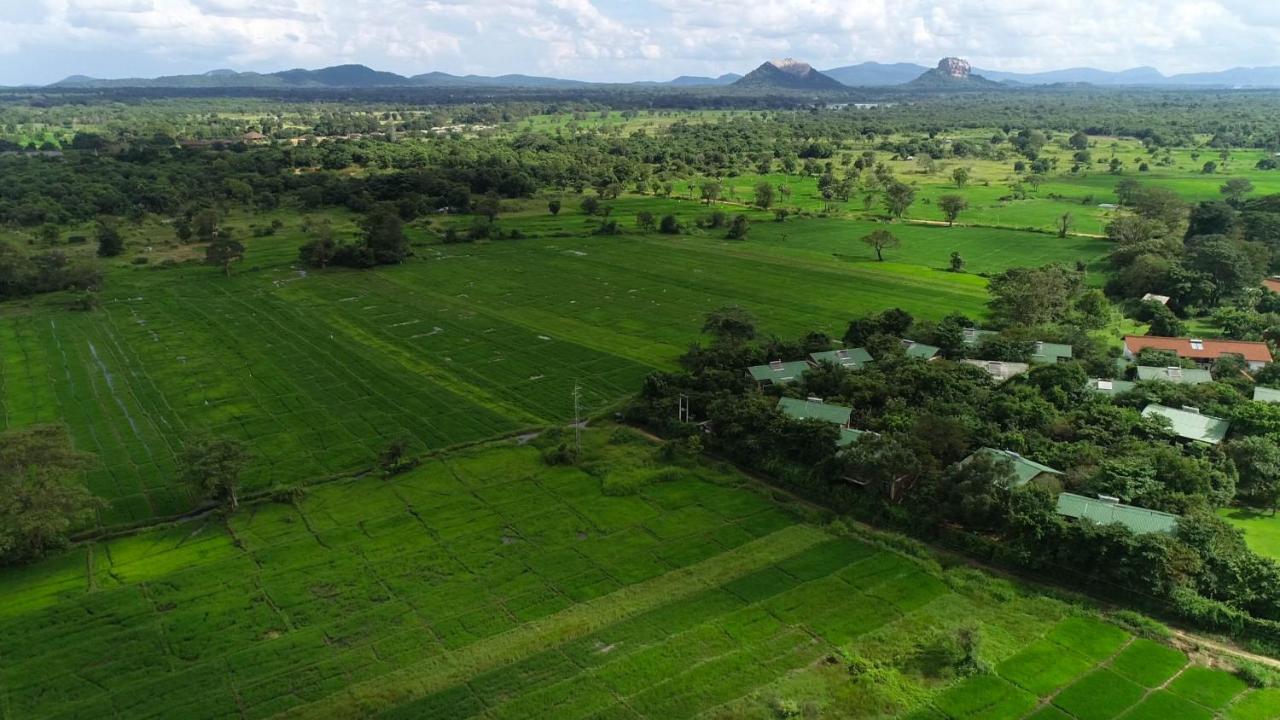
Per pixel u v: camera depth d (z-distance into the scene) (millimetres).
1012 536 75500
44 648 64875
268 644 64875
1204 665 61125
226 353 135875
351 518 85438
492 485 92312
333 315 157750
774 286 178125
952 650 62250
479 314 158500
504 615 68375
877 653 62594
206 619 68375
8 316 155625
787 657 62312
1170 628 65500
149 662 63125
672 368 128625
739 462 95875
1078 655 62219
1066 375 104562
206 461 85438
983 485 76438
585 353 136250
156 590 72625
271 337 144250
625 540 80312
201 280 182750
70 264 176625
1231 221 193500
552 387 121688
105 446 102000
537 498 89188
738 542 79688
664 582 72750
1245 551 69250
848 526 81562
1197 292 152875
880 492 84125
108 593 72062
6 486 78562
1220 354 120375
